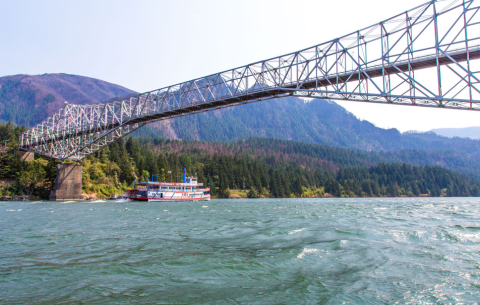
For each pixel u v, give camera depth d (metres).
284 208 57.50
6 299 10.66
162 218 37.44
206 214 43.34
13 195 92.31
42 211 49.78
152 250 18.03
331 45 45.31
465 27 33.78
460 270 13.42
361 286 11.71
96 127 81.62
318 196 186.00
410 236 20.81
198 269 14.08
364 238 20.41
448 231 22.56
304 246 18.28
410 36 38.00
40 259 16.02
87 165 114.88
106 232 25.38
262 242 20.19
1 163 95.88
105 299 10.66
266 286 11.88
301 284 12.00
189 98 63.72
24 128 145.88
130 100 75.75
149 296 10.93
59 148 97.44
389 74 42.53
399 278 12.53
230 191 153.00
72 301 10.48
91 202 82.50
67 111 93.94
